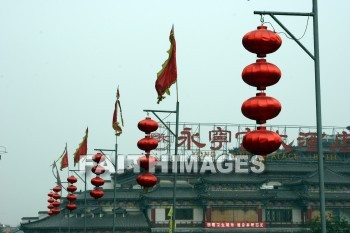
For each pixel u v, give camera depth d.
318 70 18.55
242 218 110.31
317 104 18.55
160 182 117.88
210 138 117.25
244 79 15.64
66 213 116.50
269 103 15.09
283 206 114.50
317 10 18.58
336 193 116.06
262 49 15.45
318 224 100.69
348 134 130.88
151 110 40.59
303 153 134.75
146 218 113.06
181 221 111.56
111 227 109.31
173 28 29.55
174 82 29.58
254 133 15.27
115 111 47.00
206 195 109.19
